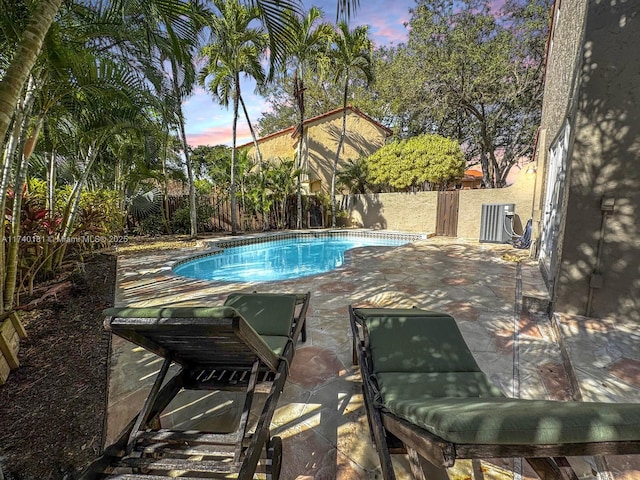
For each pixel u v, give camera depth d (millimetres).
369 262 7895
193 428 2215
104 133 5180
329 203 16688
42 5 1900
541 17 13953
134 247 9891
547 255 5781
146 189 11844
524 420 929
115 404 2389
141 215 12219
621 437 891
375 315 2756
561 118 5184
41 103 3795
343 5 2918
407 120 19281
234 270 9500
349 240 14266
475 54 14219
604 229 3531
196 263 8766
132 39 4309
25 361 2895
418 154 14414
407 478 1809
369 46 14578
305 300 3570
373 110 20953
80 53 3682
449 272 6719
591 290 3633
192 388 2150
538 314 4211
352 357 3113
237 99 12430
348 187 17359
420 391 1912
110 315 1503
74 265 6473
